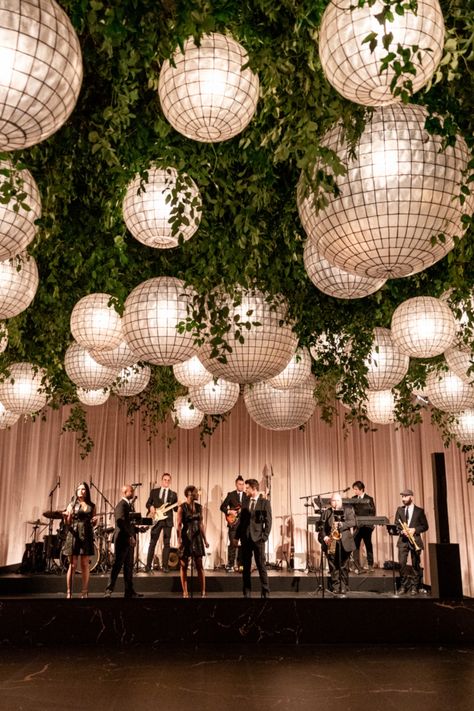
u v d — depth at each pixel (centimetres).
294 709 382
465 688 429
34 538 1002
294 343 306
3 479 1128
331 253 204
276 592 877
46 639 590
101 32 227
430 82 197
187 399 665
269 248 353
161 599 606
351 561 938
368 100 173
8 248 220
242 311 295
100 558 935
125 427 1171
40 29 147
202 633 598
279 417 417
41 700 401
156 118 302
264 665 505
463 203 187
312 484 1143
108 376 414
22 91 149
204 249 335
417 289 439
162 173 256
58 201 339
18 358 541
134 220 257
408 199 184
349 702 396
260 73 245
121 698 407
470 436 541
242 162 326
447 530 629
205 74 190
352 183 187
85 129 294
